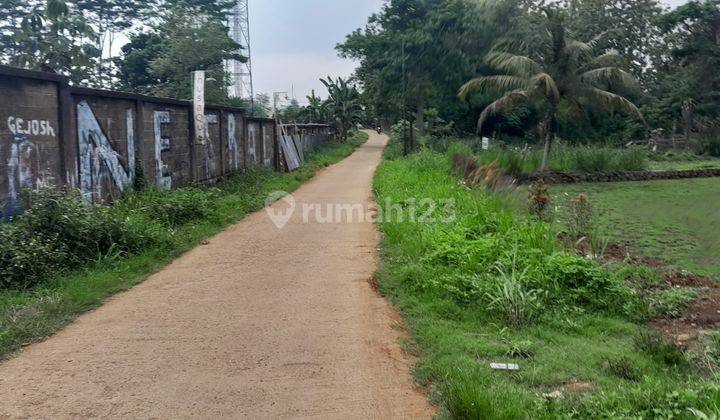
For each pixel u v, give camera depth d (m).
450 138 38.69
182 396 4.70
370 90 49.34
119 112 12.29
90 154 11.13
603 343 6.08
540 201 13.23
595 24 49.19
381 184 19.39
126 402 4.60
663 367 5.32
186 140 16.05
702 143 40.41
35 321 6.19
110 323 6.39
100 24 45.47
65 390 4.80
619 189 22.19
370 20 45.66
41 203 8.34
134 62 42.31
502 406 4.20
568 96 26.11
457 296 7.05
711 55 44.50
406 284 7.69
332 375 5.10
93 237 8.62
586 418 4.16
